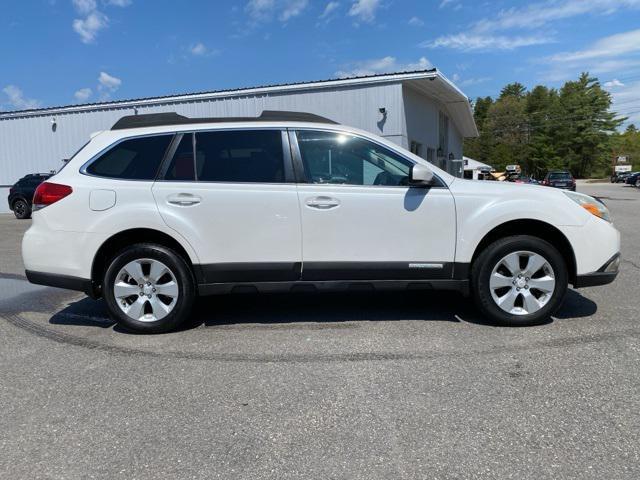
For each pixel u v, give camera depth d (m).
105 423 3.01
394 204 4.45
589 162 97.06
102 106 21.77
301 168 4.51
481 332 4.44
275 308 5.36
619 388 3.30
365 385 3.43
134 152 4.59
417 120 19.11
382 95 17.28
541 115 99.06
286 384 3.47
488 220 4.44
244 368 3.77
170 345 4.30
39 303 5.75
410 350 4.05
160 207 4.44
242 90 18.75
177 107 20.02
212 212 4.43
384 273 4.50
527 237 4.48
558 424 2.88
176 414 3.10
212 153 4.54
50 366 3.87
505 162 97.94
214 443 2.77
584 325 4.56
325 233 4.45
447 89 18.88
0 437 2.87
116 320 4.59
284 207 4.43
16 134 23.78
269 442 2.77
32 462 2.63
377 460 2.58
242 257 4.48
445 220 4.47
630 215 17.00
